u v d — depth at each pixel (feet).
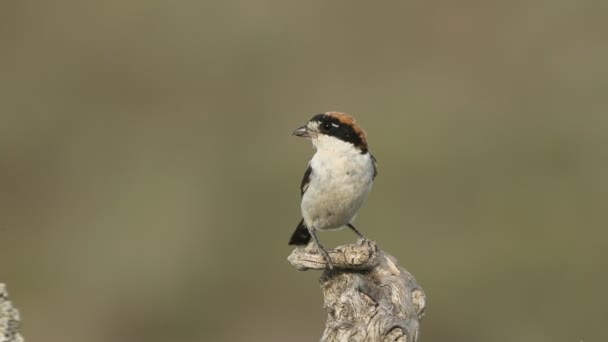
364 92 61.00
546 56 63.87
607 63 63.00
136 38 66.80
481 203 51.70
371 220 50.52
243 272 50.26
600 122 57.41
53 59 66.59
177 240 51.16
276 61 65.21
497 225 49.90
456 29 67.82
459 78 62.34
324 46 65.67
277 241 51.03
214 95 63.16
